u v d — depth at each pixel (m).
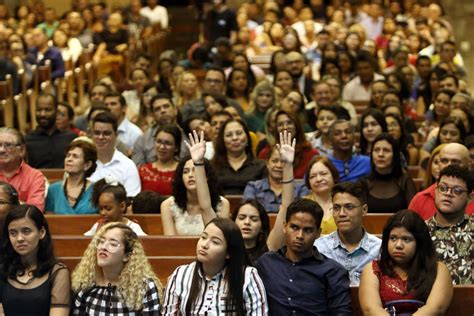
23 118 20.72
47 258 9.53
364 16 30.67
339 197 10.16
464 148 12.19
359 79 21.95
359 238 10.28
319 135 15.94
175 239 11.12
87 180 12.67
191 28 36.22
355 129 17.00
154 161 15.62
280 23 28.11
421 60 22.61
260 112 18.00
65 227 12.09
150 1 33.38
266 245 10.52
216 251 9.16
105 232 9.32
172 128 13.86
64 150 16.09
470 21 33.31
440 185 10.16
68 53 25.44
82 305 9.40
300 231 9.45
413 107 21.84
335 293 9.50
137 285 9.27
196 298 9.23
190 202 11.70
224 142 14.04
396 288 9.29
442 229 10.26
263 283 9.53
